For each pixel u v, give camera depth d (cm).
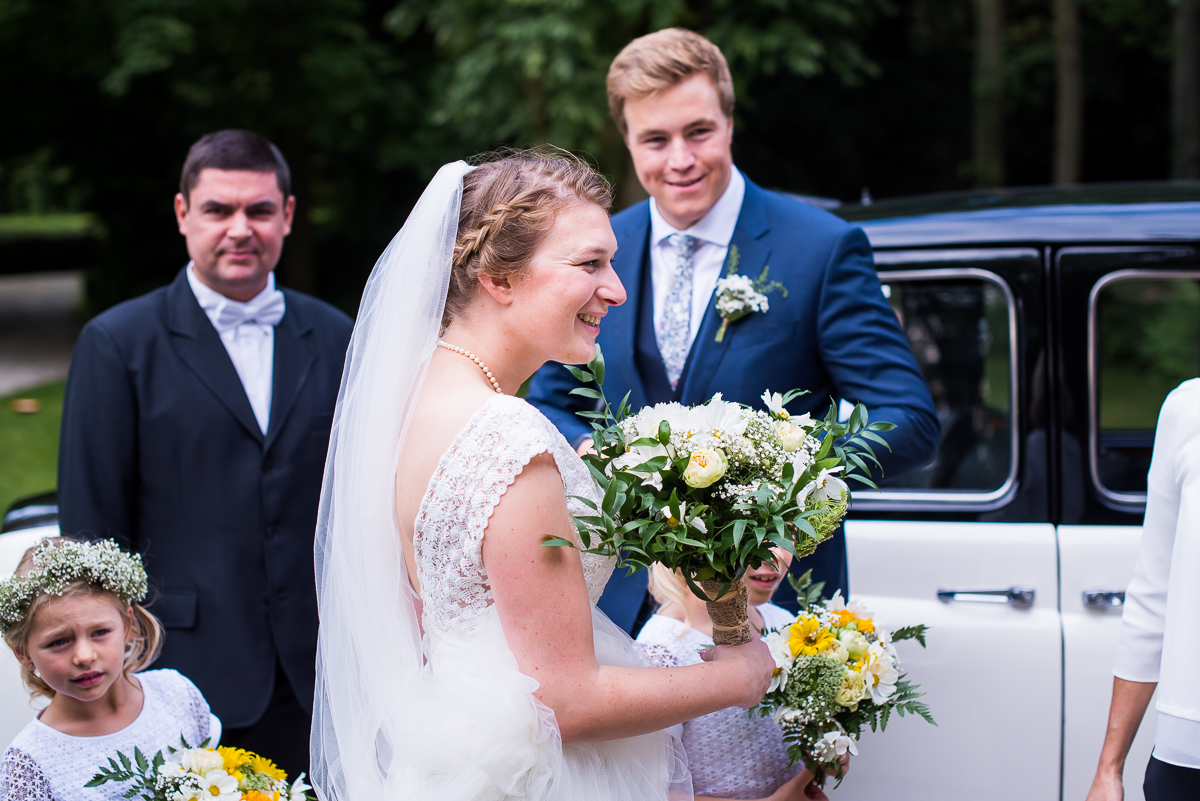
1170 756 185
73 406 268
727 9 1002
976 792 266
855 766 267
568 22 927
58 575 214
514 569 149
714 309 252
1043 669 264
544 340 164
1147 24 1297
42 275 2833
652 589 228
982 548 270
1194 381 197
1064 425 270
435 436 157
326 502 188
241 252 276
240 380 276
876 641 201
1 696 259
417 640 171
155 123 1494
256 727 271
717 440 161
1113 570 265
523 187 163
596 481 164
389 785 166
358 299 1633
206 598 267
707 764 215
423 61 1380
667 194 255
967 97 1452
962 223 282
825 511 159
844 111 1399
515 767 151
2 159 1562
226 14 1205
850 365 246
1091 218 275
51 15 1272
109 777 197
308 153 1389
